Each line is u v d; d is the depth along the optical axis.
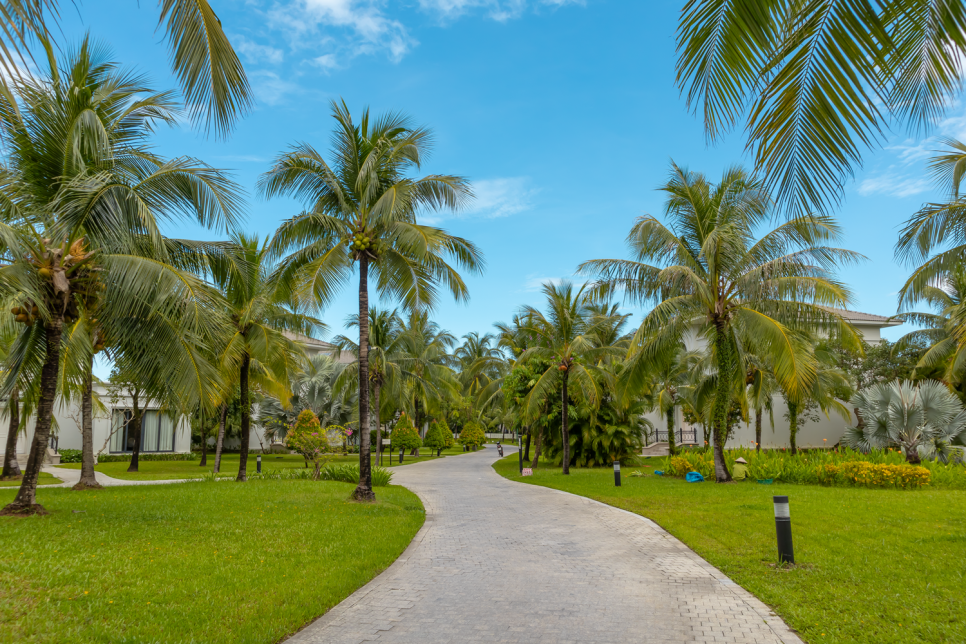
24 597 5.23
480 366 40.44
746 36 3.43
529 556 8.16
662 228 17.31
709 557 7.77
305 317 20.36
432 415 49.19
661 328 17.53
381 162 14.48
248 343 17.89
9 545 7.21
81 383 13.90
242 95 3.94
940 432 20.97
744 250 16.42
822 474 16.55
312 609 5.48
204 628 4.82
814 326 16.66
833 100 3.23
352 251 14.52
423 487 19.02
